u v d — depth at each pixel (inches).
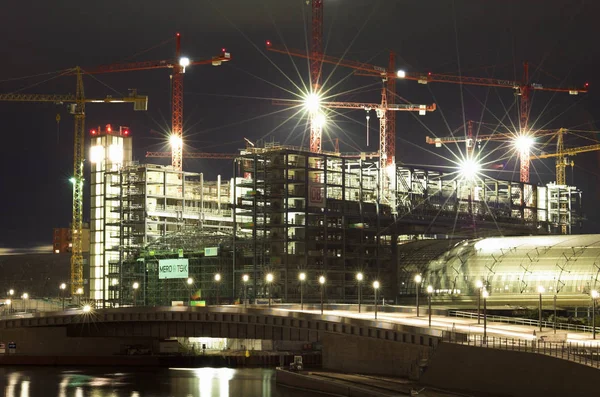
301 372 6756.9
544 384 4672.7
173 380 7308.1
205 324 7800.2
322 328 6638.8
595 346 4933.6
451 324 6235.2
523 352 4859.7
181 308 7800.2
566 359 4601.4
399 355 6284.5
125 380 7327.8
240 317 7352.4
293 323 6899.6
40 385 7003.0
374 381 6003.9
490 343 5310.0
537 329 6067.9
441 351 5521.7
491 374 5049.2
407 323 6245.1
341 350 6835.6
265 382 7076.8
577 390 4463.6
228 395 6274.6
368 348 6569.9
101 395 6392.7
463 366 5285.4
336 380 6166.3
